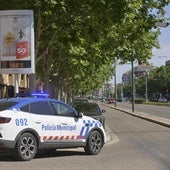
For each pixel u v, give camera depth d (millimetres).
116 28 26625
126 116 53750
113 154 16516
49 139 14852
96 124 16500
